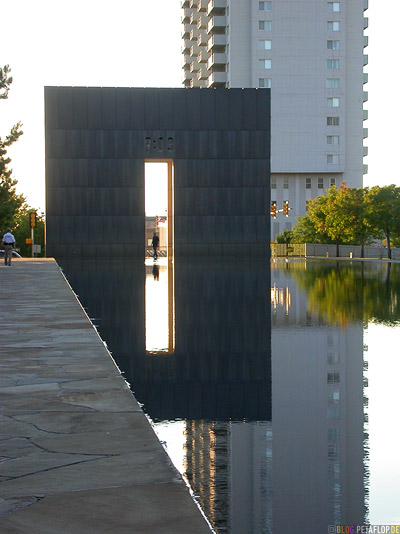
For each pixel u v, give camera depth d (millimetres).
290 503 4832
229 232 52531
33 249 51375
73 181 51375
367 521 4520
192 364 10914
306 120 99500
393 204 69812
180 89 51875
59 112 51188
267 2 98188
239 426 7141
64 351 8664
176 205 52094
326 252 83938
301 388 9109
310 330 14891
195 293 23453
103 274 33094
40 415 5406
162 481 3873
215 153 52250
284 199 101312
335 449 6254
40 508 3502
